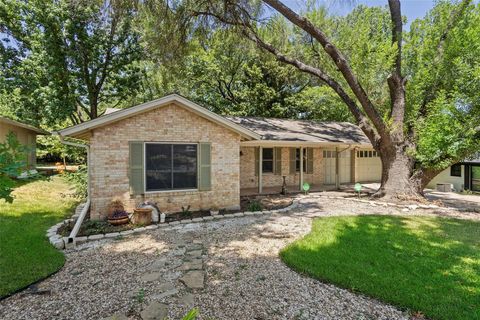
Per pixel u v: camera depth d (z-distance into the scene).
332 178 14.35
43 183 11.77
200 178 7.68
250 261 4.24
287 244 5.00
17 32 14.23
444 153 8.28
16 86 14.20
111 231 5.77
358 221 6.54
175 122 7.34
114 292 3.31
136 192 6.91
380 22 9.70
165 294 3.25
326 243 4.93
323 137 11.74
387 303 3.03
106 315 2.84
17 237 5.19
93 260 4.32
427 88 9.59
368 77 9.49
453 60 8.55
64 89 14.18
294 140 10.42
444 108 8.18
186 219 6.82
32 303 3.08
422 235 5.42
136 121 6.88
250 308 2.95
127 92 16.34
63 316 2.84
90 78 15.31
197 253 4.59
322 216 7.18
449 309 2.86
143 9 7.75
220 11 8.40
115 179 6.70
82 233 5.60
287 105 20.69
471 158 8.77
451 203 9.03
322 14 10.49
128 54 15.38
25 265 4.01
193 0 8.05
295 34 11.52
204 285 3.46
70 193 9.77
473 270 3.78
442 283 3.40
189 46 9.51
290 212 7.73
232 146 8.15
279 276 3.71
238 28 9.14
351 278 3.55
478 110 7.99
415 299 3.05
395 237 5.29
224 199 8.02
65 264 4.17
